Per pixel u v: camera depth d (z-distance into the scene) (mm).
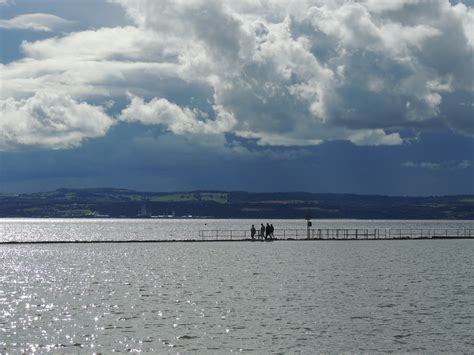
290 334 38750
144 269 76438
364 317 43812
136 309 47031
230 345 36062
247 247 111000
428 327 40781
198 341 36938
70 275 70625
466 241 129875
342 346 36000
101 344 36188
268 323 41781
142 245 123062
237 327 40562
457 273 70250
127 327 40531
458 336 38469
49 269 78000
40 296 54125
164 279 65938
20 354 34031
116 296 53875
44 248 116625
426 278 65875
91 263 85438
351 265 78875
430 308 47281
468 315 44625
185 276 68312
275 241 126688
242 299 51688
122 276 69188
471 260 86062
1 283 63844
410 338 37938
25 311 46312
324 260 85500
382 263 81562
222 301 50688
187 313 45312
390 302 50031
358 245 115375
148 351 34781
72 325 41156
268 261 84312
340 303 49500
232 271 72625
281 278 65938
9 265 83750
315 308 47312
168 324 41469
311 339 37531
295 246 112500
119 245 124125
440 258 88938
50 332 39094
